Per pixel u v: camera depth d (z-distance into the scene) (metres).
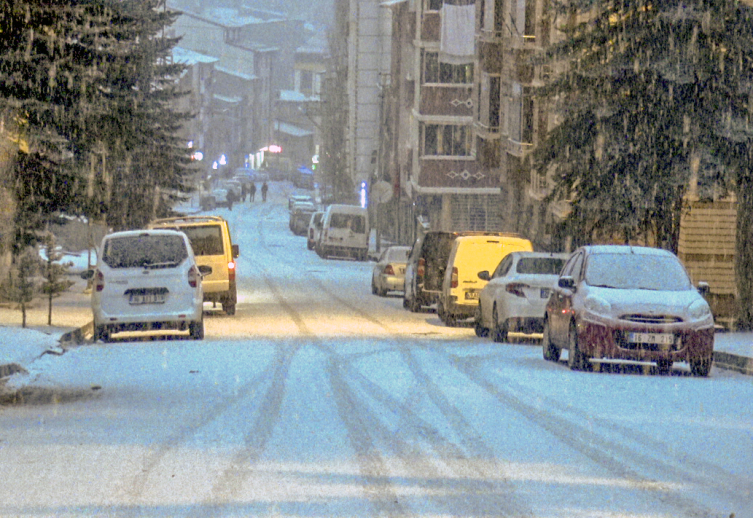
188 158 124.44
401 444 30.30
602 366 52.62
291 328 71.94
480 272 71.38
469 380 44.88
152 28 119.62
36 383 43.81
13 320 69.25
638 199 71.38
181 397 39.50
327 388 41.72
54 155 61.97
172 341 62.56
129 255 63.19
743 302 79.12
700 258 79.44
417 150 168.62
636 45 72.25
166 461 27.75
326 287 123.12
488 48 151.38
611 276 52.53
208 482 25.31
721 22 71.00
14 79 53.59
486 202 171.38
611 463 28.11
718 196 72.56
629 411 37.19
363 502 23.48
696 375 50.00
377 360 52.03
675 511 23.11
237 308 91.75
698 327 49.19
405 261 111.81
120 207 106.06
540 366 51.59
